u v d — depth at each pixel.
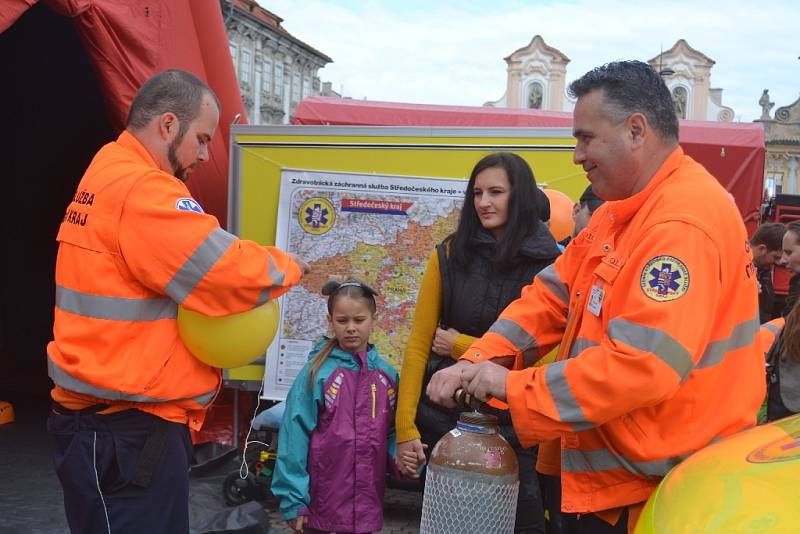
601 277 2.23
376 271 5.43
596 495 2.28
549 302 2.69
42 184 9.84
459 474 2.36
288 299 5.46
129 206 2.69
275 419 5.26
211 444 5.92
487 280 3.39
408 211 5.42
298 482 3.70
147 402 2.77
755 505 1.71
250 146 5.52
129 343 2.73
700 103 58.12
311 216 5.47
